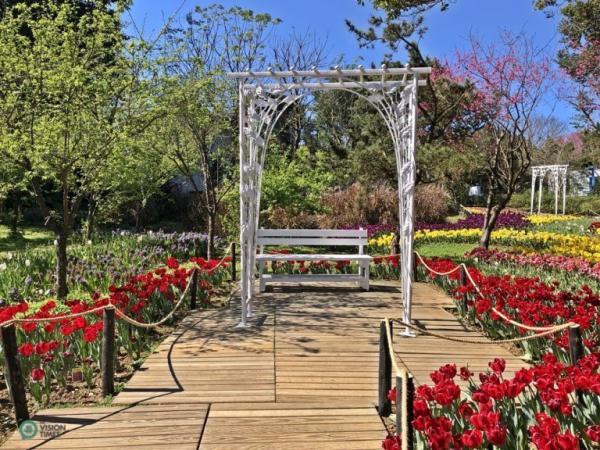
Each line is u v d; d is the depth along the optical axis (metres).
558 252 11.55
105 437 3.38
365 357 5.06
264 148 7.03
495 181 11.36
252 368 4.74
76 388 4.28
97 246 11.01
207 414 3.74
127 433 3.43
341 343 5.51
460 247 13.27
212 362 4.91
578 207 27.97
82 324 4.41
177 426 3.54
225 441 3.32
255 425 3.56
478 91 11.27
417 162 9.91
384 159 10.09
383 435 3.42
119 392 4.18
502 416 2.97
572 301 6.00
